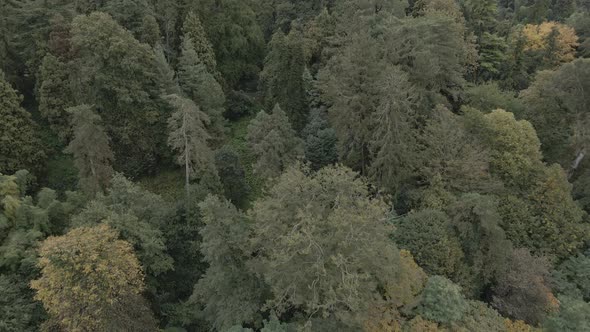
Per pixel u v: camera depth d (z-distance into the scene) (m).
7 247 23.17
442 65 37.38
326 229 18.36
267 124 34.88
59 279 19.25
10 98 34.84
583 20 57.66
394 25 35.88
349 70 31.44
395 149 29.25
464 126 32.03
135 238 24.12
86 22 34.22
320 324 18.75
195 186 30.48
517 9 72.69
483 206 24.42
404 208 29.77
